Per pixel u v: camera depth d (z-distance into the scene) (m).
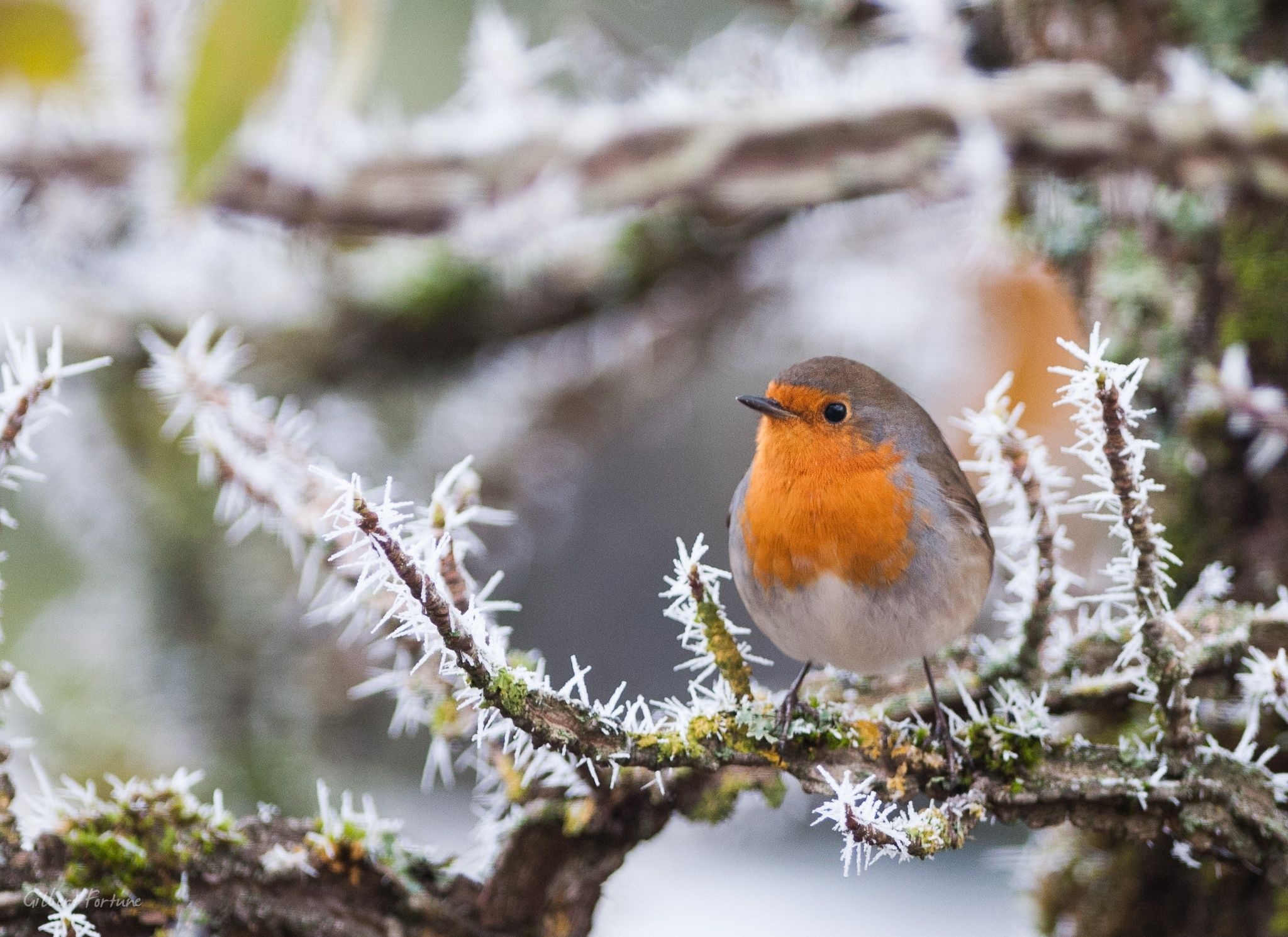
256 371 4.35
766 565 4.12
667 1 4.44
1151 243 4.16
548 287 4.35
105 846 4.02
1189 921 4.12
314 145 4.16
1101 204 4.18
